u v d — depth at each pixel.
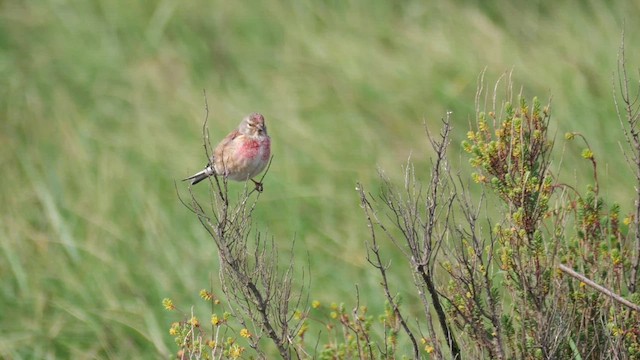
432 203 7.79
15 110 15.49
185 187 13.84
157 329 11.61
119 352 11.48
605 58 16.08
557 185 8.25
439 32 16.83
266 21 17.27
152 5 17.64
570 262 8.30
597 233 8.34
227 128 14.91
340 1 17.64
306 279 12.12
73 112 15.35
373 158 14.17
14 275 12.53
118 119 15.37
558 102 14.91
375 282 11.93
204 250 12.73
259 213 13.32
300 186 13.74
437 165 7.66
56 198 13.62
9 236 12.97
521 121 8.00
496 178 8.05
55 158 14.45
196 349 8.27
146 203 13.41
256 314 9.28
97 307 12.05
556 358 7.95
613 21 17.16
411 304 11.56
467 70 15.72
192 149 14.52
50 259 12.72
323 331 10.91
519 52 16.34
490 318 7.81
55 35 17.25
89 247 12.80
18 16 17.58
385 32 16.95
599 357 8.03
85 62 16.56
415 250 7.74
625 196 12.80
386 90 15.44
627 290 8.27
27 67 16.47
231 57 16.61
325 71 16.03
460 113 14.91
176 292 12.10
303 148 14.36
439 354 7.77
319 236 12.91
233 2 17.53
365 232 12.84
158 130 14.91
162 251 12.73
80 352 11.53
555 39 16.81
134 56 16.77
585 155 8.34
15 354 11.48
